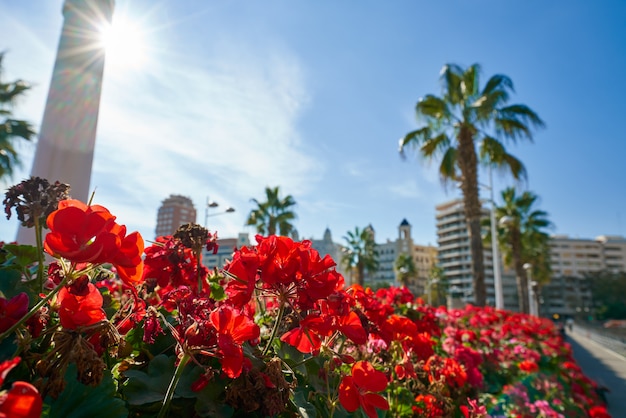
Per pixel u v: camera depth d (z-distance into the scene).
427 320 3.25
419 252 97.19
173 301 1.13
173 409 0.85
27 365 0.72
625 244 92.69
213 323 0.80
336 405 1.18
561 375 7.52
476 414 1.80
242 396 0.81
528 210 30.44
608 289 68.25
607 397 8.28
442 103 13.38
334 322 1.06
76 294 0.73
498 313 10.46
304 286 0.99
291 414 0.97
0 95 11.77
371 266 37.22
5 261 1.15
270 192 22.83
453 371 2.62
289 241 1.00
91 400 0.72
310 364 1.23
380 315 1.67
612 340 19.89
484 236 31.39
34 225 0.88
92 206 0.81
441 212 90.56
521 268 28.28
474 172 13.05
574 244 92.69
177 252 1.30
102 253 0.70
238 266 0.96
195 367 0.89
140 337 1.02
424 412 2.10
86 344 0.69
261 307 1.65
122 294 1.71
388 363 1.87
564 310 80.56
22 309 0.73
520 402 4.66
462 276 82.56
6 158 11.56
